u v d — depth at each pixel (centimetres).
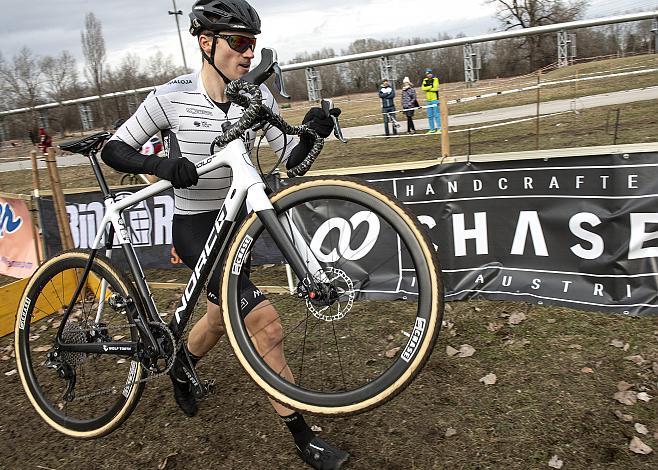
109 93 4000
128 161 212
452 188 391
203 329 261
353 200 182
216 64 211
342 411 183
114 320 380
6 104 4181
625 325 334
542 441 238
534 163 366
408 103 1620
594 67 2667
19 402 328
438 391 284
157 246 550
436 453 238
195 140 223
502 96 2253
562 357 305
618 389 269
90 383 331
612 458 225
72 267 269
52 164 486
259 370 193
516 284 382
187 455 259
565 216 362
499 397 274
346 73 4484
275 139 243
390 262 412
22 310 279
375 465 236
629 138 998
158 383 323
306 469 239
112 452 269
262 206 190
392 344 343
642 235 341
